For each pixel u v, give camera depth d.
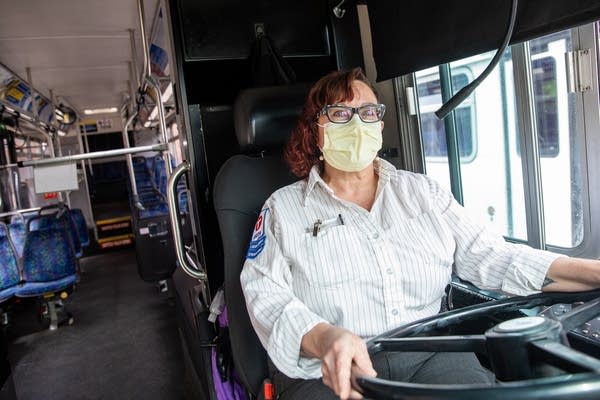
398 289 1.44
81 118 10.18
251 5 2.17
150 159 9.21
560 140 1.81
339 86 1.48
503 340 0.88
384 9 2.12
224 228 1.69
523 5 1.42
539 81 1.82
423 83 2.43
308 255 1.44
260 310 1.34
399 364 1.42
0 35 4.00
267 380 1.45
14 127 6.31
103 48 4.84
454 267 1.57
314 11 2.30
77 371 3.75
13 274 4.98
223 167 1.80
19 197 6.13
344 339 1.02
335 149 1.47
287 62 2.31
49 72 5.62
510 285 1.36
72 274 4.99
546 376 0.84
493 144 2.31
